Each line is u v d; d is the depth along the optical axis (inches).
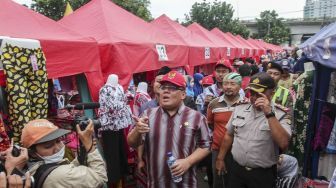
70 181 88.0
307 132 174.1
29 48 134.1
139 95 217.9
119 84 215.5
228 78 169.8
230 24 1670.8
